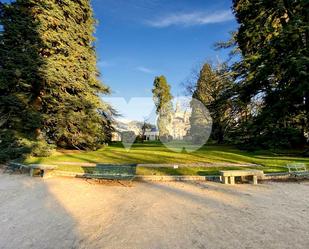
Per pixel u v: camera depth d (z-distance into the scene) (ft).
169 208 21.91
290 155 56.95
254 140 65.77
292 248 14.23
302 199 24.84
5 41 57.62
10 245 14.71
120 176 32.09
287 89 55.93
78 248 14.33
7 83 53.98
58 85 62.59
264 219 19.06
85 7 74.49
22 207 22.04
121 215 20.04
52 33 62.54
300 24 56.54
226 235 16.07
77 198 25.02
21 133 53.11
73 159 50.67
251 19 73.61
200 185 31.17
